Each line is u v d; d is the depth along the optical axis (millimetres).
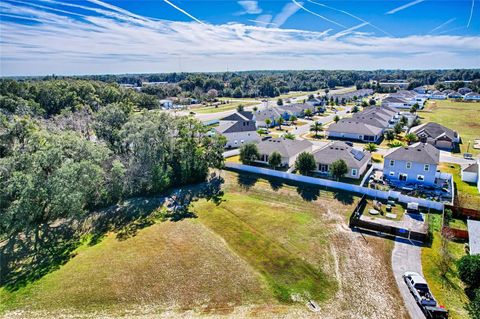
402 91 163250
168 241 32812
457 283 25625
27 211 33000
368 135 72812
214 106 140375
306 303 24094
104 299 24938
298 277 26859
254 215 37969
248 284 26094
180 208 40875
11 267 30094
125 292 25562
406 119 88188
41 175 35031
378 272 27203
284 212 38656
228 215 38219
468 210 35812
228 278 26844
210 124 92500
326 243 31609
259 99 170375
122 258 30047
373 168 52312
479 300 20297
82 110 77562
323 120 99688
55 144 38750
